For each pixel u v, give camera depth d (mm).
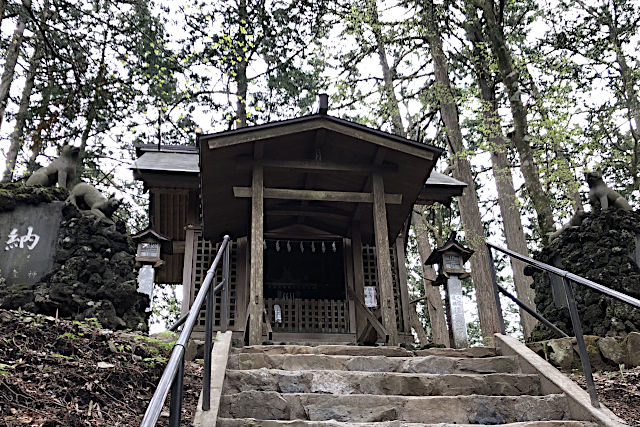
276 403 3850
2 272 5781
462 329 8016
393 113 15992
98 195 6539
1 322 4590
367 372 4383
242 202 8531
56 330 4719
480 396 4051
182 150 12766
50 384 3854
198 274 9906
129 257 6246
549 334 6734
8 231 5980
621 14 13281
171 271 12508
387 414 3896
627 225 6523
